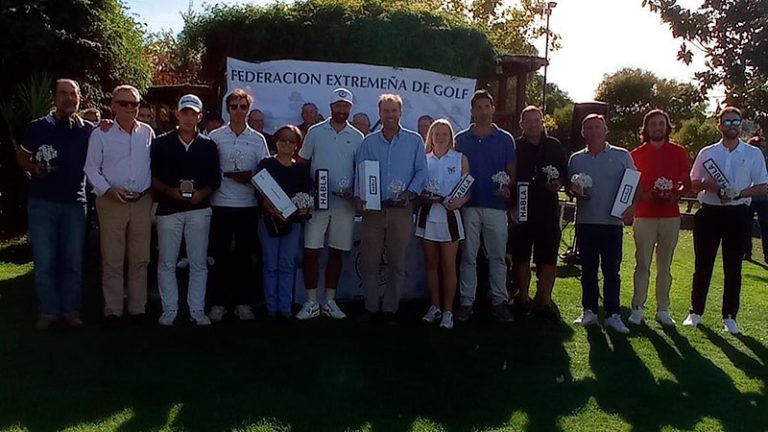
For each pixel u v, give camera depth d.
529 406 4.58
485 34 8.12
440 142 6.16
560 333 6.21
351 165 6.13
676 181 6.45
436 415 4.37
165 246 5.87
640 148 6.56
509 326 6.36
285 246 6.15
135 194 5.68
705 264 6.59
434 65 7.79
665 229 6.52
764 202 10.33
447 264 6.18
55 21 11.77
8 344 5.38
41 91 10.73
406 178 6.04
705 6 4.10
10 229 11.19
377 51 7.66
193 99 5.76
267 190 5.91
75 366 4.94
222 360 5.16
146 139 5.78
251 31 7.68
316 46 7.68
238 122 6.00
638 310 6.70
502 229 6.36
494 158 6.29
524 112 6.45
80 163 5.73
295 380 4.84
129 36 13.17
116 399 4.40
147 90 14.44
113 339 5.55
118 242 5.84
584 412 4.51
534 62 8.84
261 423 4.14
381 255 6.25
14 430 3.92
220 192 6.03
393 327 6.14
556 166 6.41
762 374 5.33
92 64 12.18
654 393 4.89
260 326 6.02
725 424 4.38
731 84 4.17
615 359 5.59
